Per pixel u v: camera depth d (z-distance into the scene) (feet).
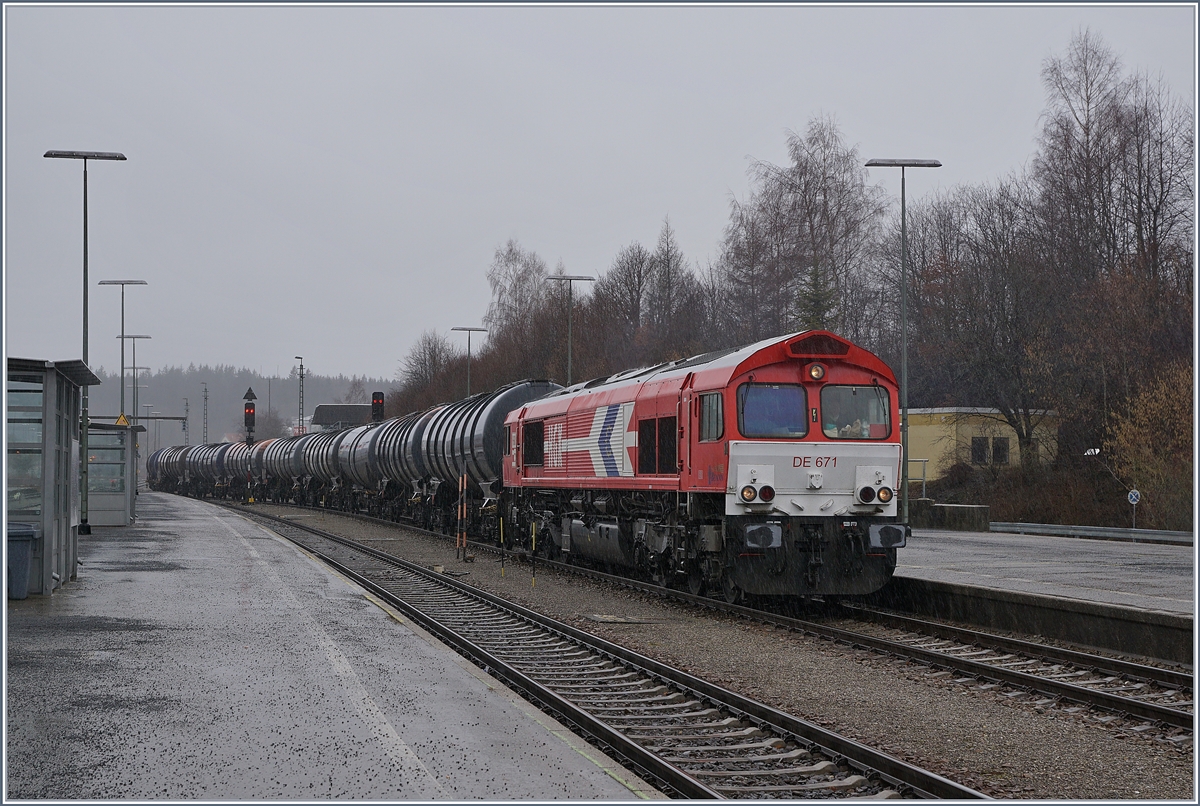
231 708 30.42
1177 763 27.35
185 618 47.78
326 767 24.67
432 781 23.62
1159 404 115.55
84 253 108.27
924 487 145.69
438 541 108.47
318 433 188.75
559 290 227.81
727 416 51.39
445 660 38.19
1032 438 151.02
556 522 80.53
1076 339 140.67
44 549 54.95
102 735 27.40
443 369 286.87
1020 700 34.63
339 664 37.17
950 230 199.72
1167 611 44.11
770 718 30.66
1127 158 144.15
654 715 32.58
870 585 52.75
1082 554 83.05
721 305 204.33
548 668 40.83
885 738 29.73
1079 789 25.16
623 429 64.49
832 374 52.65
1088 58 144.15
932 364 179.63
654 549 61.46
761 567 51.67
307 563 75.10
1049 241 157.17
